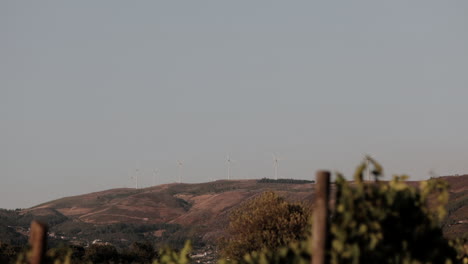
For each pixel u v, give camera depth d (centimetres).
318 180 3038
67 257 4366
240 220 15525
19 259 3862
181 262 4344
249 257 3944
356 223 3347
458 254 4341
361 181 3562
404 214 3634
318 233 3003
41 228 3406
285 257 3606
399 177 3712
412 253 3622
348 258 3281
